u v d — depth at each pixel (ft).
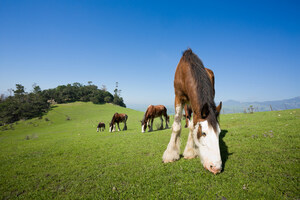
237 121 32.50
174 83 14.48
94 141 27.78
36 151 23.24
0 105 187.93
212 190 8.54
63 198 9.43
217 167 8.83
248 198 7.60
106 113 204.44
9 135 106.93
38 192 10.43
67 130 89.20
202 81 10.75
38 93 273.33
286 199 7.19
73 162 15.90
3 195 10.41
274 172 9.54
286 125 20.89
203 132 9.55
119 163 14.51
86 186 10.59
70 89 295.69
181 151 16.39
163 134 27.45
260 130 19.56
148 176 10.98
